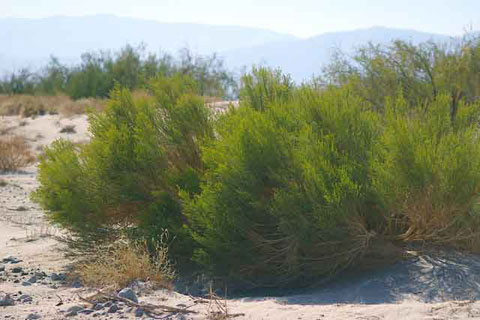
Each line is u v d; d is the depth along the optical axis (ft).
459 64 43.34
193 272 28.25
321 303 22.31
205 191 25.91
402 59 43.68
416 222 24.91
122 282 23.97
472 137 24.88
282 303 22.35
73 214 30.32
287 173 24.98
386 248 25.21
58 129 97.14
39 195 32.09
